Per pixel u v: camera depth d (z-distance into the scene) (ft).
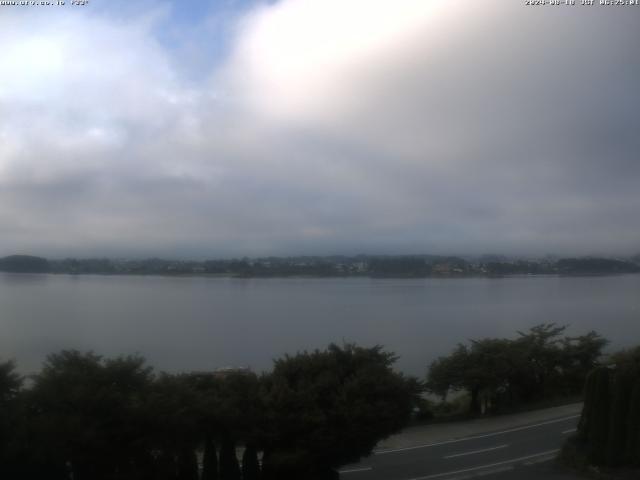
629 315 310.86
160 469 49.29
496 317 299.79
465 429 84.84
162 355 181.47
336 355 62.90
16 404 45.88
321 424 54.34
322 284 526.16
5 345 168.86
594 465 62.85
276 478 55.98
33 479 46.11
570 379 107.55
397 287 508.12
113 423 46.65
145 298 362.53
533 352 106.01
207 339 217.15
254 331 243.19
